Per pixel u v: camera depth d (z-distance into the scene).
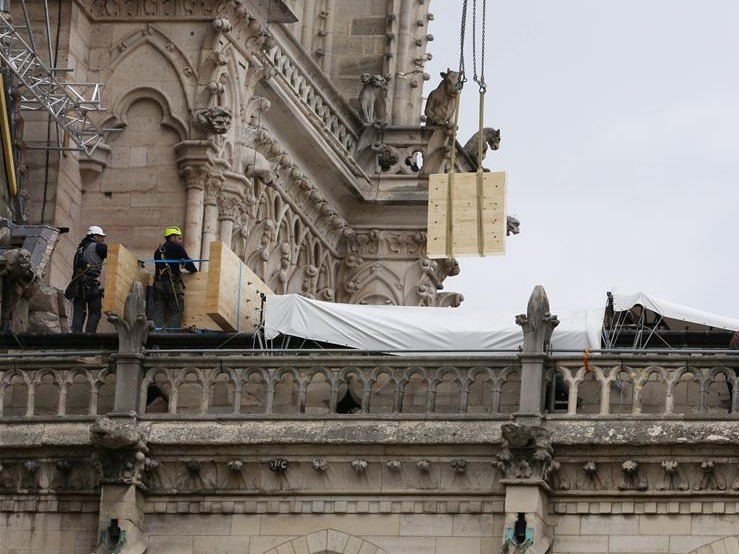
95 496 66.25
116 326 66.69
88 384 67.38
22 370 67.31
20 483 66.62
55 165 82.44
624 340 68.94
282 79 88.00
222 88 83.69
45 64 83.00
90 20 84.12
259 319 74.75
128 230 83.00
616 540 63.94
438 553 64.56
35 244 77.00
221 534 65.62
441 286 95.81
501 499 64.50
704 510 63.62
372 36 96.62
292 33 92.44
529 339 64.81
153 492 66.00
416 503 64.94
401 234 94.19
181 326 75.19
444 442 64.62
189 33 83.69
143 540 65.75
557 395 65.69
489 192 70.19
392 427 65.00
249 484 65.62
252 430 65.56
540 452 63.94
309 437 65.19
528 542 63.62
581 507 64.25
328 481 65.31
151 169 83.19
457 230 70.25
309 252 92.06
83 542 66.12
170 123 83.31
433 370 65.50
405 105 96.12
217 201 83.62
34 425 66.69
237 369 66.25
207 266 77.12
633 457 63.91
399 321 68.88
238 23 84.12
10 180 79.75
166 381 66.50
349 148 93.94
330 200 93.19
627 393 65.06
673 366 64.38
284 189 89.38
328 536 65.12
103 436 65.31
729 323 69.00
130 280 76.06
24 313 74.19
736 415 63.53
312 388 66.88
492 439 64.44
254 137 86.38
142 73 83.69
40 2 83.38
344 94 96.12
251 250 87.50
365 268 94.25
